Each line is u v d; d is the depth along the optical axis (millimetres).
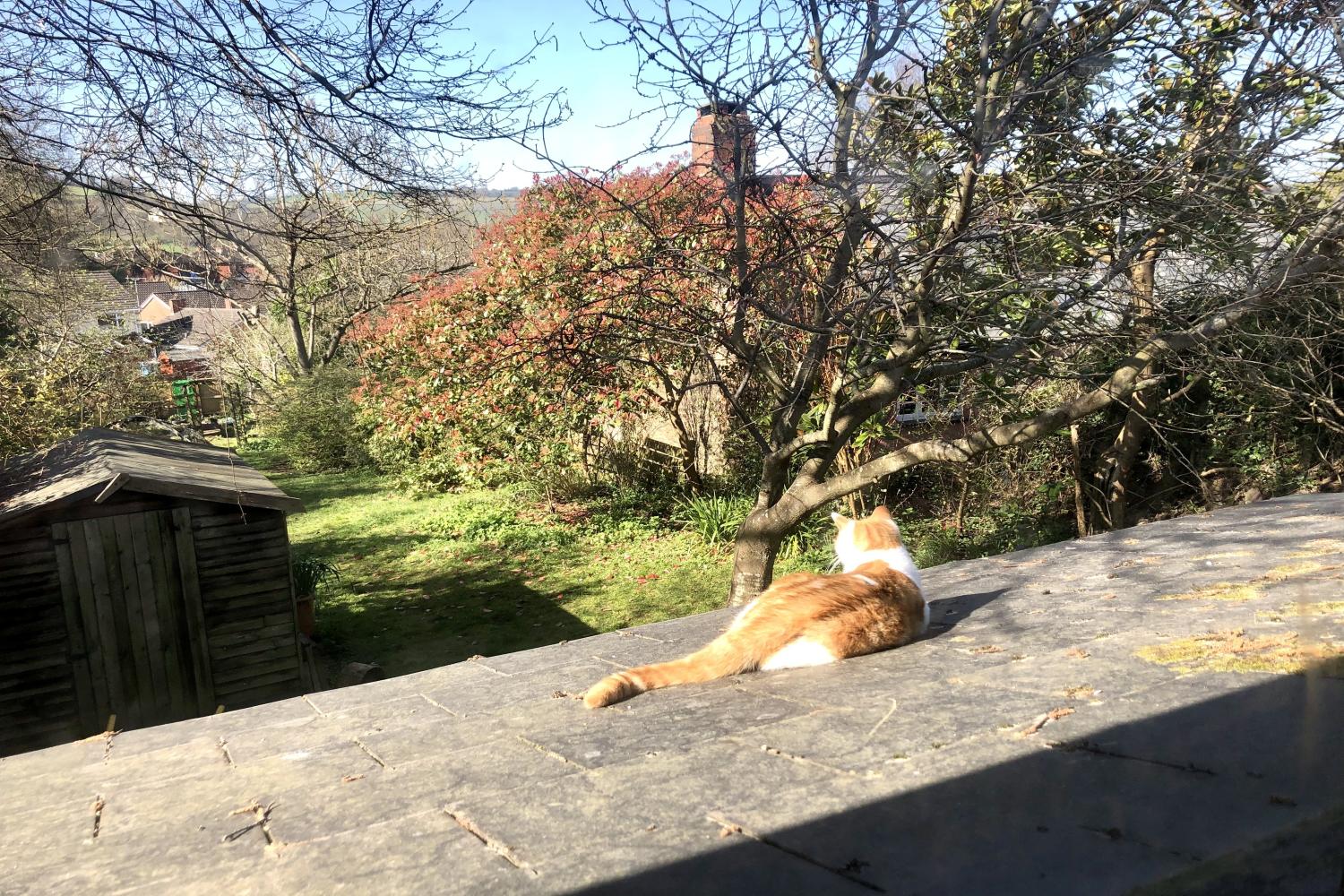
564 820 1729
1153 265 7234
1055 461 11797
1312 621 2473
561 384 12984
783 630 3111
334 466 23922
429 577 13070
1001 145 5652
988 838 1370
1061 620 3229
